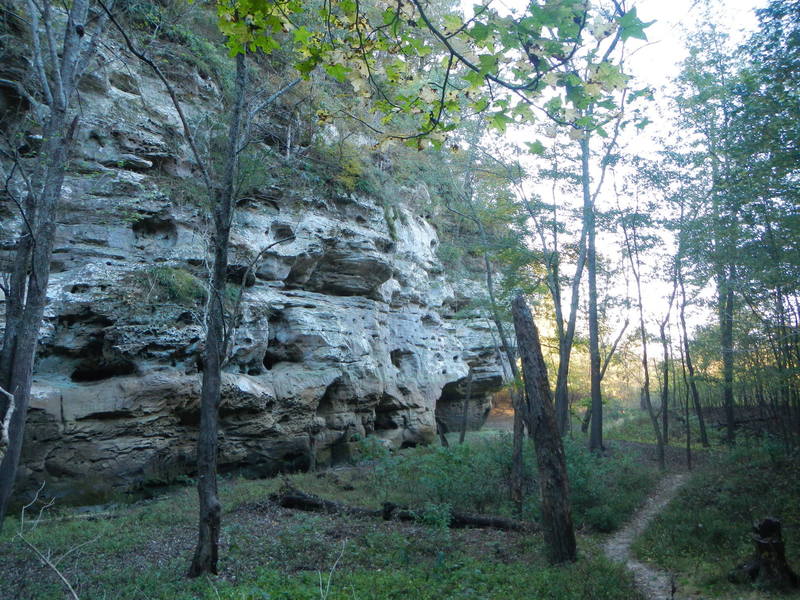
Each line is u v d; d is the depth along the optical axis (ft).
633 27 12.23
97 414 49.62
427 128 17.01
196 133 58.08
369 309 86.74
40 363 50.83
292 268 74.38
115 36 58.54
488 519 41.91
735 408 106.42
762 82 47.16
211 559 28.96
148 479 52.70
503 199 70.08
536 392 33.91
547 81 13.67
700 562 32.30
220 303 30.96
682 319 77.77
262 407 62.80
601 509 44.91
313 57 15.56
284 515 44.83
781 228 49.98
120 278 54.70
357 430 80.69
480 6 12.34
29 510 44.34
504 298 67.62
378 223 87.71
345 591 26.17
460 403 116.78
